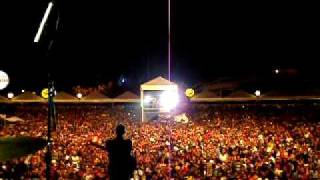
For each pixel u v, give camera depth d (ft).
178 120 115.34
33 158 58.75
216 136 90.63
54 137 85.81
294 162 64.59
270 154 71.92
